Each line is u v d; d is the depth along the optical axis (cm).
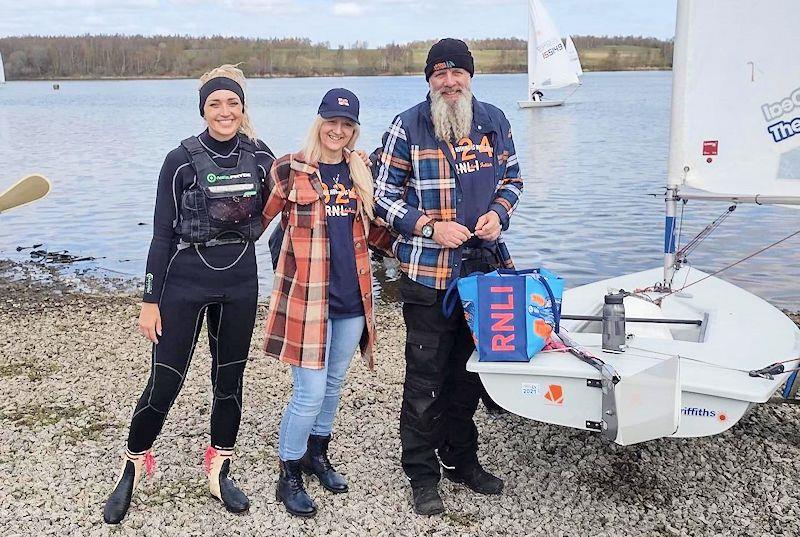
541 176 1889
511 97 6253
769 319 443
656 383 324
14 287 1004
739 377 344
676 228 495
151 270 338
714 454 432
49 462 426
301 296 348
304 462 398
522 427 471
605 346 371
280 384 558
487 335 348
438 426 366
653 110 4331
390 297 875
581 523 361
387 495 387
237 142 345
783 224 1271
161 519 365
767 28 429
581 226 1312
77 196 1738
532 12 4494
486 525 357
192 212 334
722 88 449
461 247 352
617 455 432
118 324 766
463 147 346
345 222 353
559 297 364
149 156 2519
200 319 350
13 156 2533
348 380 564
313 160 345
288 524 360
